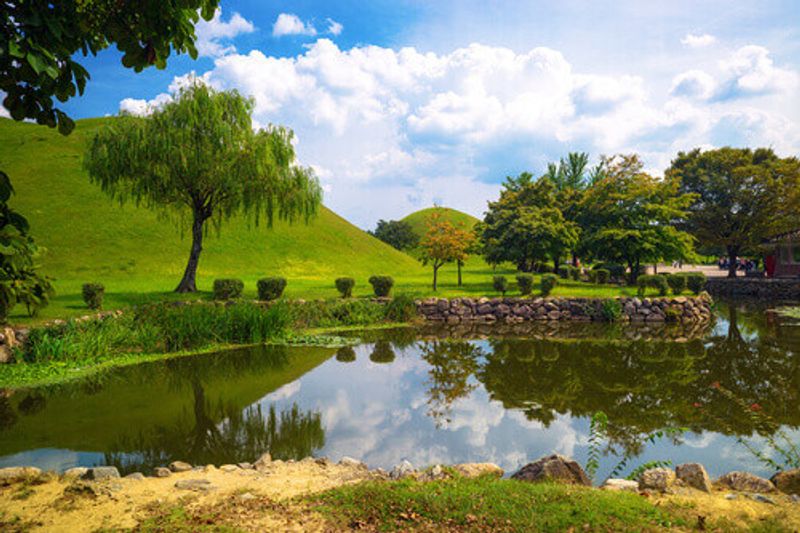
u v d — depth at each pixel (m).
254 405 10.88
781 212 45.78
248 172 23.75
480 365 14.99
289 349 17.42
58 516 5.07
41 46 3.50
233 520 4.83
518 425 9.49
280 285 23.58
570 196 50.75
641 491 5.69
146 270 38.81
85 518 5.01
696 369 14.23
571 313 25.75
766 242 46.38
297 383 12.85
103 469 6.40
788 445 8.33
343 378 13.38
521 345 18.30
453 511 4.75
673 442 8.52
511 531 4.33
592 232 40.66
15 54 3.24
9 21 3.34
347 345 18.25
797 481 6.00
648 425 9.45
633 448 8.27
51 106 3.85
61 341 14.48
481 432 9.12
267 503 5.31
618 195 37.69
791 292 37.78
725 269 66.31
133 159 22.30
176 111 22.92
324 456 7.98
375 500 5.13
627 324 24.00
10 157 51.25
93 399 11.27
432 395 11.71
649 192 36.56
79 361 14.43
